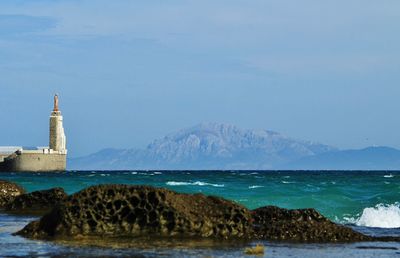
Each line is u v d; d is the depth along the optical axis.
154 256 26.91
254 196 68.81
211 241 31.17
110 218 31.86
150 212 31.91
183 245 29.83
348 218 53.91
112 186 32.38
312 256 27.81
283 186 91.25
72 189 88.31
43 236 32.12
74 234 31.69
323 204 61.66
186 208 32.50
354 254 28.48
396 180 133.75
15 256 26.56
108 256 26.72
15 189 53.41
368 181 125.06
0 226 37.94
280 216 35.91
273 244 30.92
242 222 32.88
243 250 28.81
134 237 31.66
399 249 29.94
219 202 33.50
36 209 48.31
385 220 52.00
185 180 129.50
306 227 32.88
